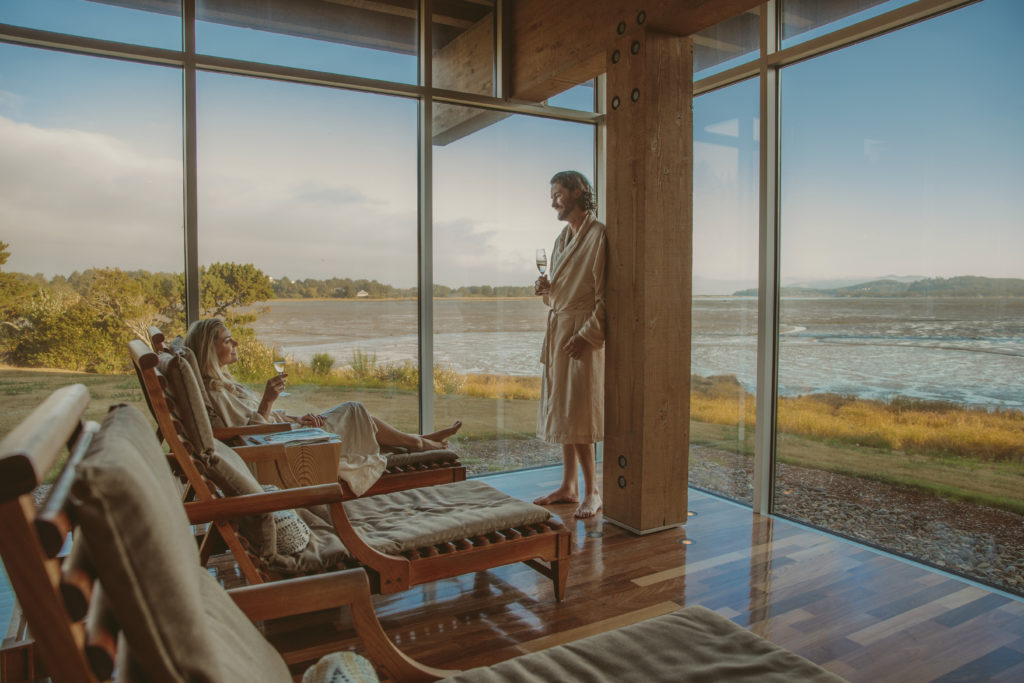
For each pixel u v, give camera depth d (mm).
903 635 2258
